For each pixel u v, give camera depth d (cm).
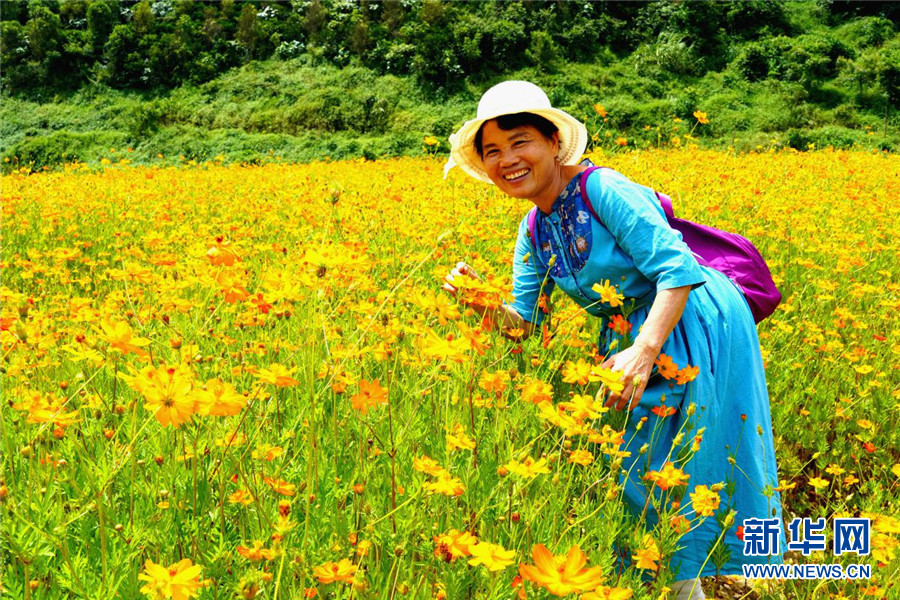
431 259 318
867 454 263
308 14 4931
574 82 3962
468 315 253
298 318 187
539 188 222
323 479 150
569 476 172
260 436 167
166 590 97
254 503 145
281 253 314
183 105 4241
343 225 378
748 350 211
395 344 178
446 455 155
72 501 138
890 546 160
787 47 3906
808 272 371
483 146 228
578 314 225
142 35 4819
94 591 116
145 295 275
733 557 190
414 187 563
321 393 150
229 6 5175
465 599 145
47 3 5491
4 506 118
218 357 205
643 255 204
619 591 98
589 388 224
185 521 142
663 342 194
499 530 153
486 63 4278
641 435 199
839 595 170
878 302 365
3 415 167
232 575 136
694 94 3638
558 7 4616
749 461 199
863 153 1291
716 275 222
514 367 194
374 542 144
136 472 159
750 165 770
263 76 4447
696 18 4309
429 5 4556
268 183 740
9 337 182
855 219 553
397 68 4369
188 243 397
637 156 576
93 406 167
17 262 357
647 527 194
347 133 3781
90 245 468
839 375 302
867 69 3619
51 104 4544
